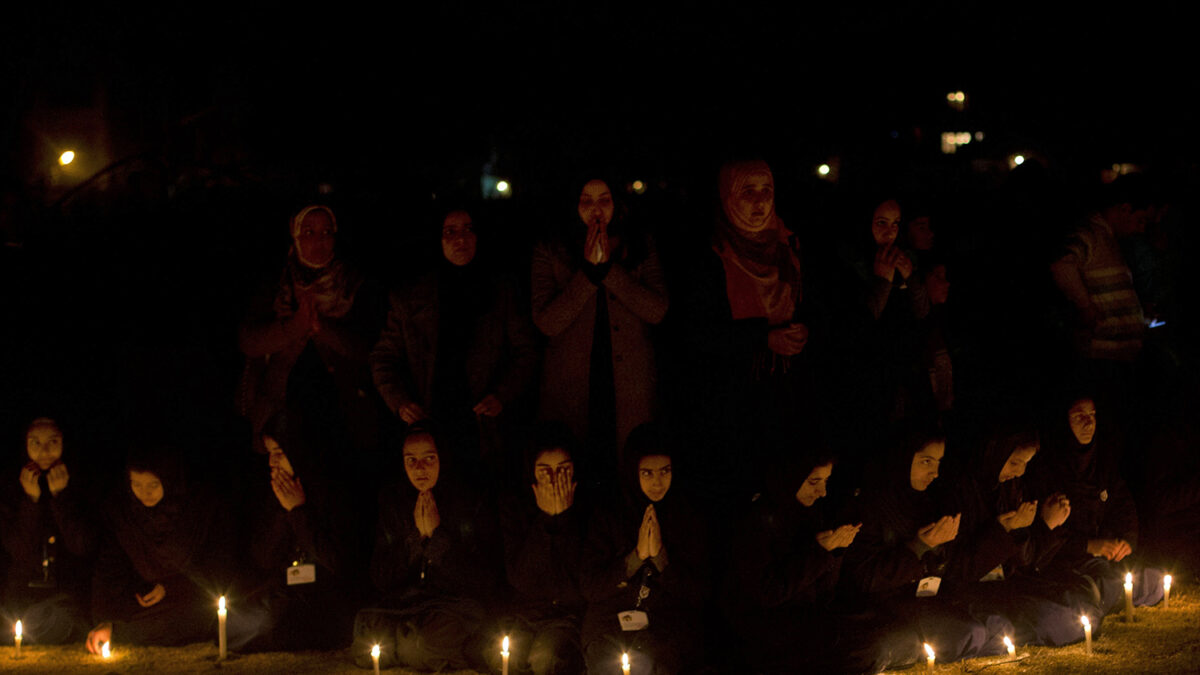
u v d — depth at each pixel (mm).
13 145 23500
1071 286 8938
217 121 24625
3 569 7750
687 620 6645
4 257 14508
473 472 7637
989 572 7109
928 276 8953
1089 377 8617
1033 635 6969
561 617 6695
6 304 13844
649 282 7473
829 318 7961
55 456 7469
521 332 7668
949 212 11242
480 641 6734
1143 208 9125
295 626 7199
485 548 7133
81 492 7641
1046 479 7477
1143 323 8953
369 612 6910
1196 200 13555
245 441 10039
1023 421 7117
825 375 8156
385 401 7707
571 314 7332
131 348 10812
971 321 10445
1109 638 7082
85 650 7301
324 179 22578
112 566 7410
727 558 6898
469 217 7797
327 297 7684
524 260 10102
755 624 6605
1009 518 7031
